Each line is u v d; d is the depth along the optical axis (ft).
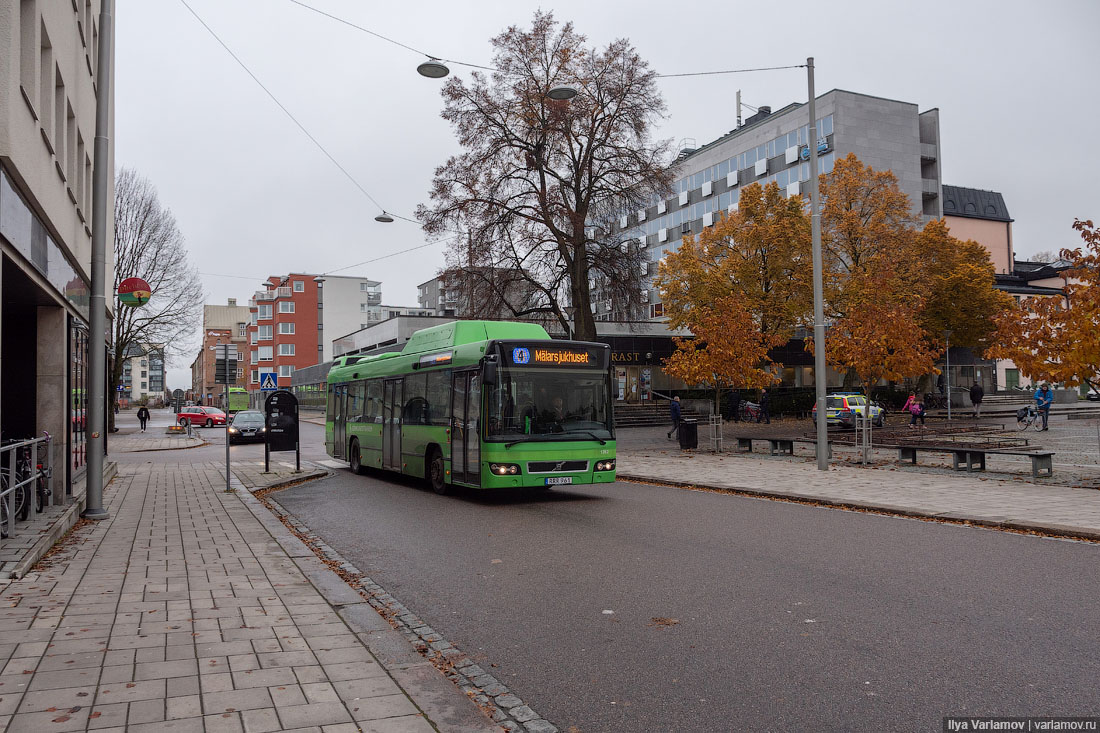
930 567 25.23
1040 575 23.82
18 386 41.55
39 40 31.76
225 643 17.22
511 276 100.07
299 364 334.03
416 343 54.95
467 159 99.04
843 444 79.15
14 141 26.55
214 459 87.40
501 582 24.50
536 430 43.32
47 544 28.68
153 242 140.77
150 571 25.31
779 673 15.76
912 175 183.93
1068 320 45.73
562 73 98.32
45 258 34.24
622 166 100.63
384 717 13.11
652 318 189.78
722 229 139.54
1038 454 48.49
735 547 29.35
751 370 77.41
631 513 39.34
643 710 14.06
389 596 22.94
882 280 113.60
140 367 620.90
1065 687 14.60
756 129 200.75
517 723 13.58
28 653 16.37
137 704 13.53
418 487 54.70
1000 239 223.51
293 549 29.86
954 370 193.98
